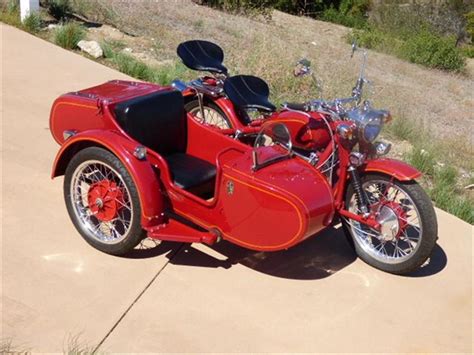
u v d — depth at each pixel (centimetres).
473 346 475
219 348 439
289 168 498
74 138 508
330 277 529
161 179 512
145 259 517
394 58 1911
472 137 1161
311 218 474
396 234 525
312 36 1892
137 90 558
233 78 605
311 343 455
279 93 952
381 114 516
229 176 486
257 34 1447
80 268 495
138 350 427
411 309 505
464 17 2631
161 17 1354
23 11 970
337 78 1128
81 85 815
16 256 495
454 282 548
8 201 561
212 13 1672
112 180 510
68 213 527
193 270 513
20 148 649
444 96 1565
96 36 1056
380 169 520
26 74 815
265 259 541
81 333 433
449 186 784
